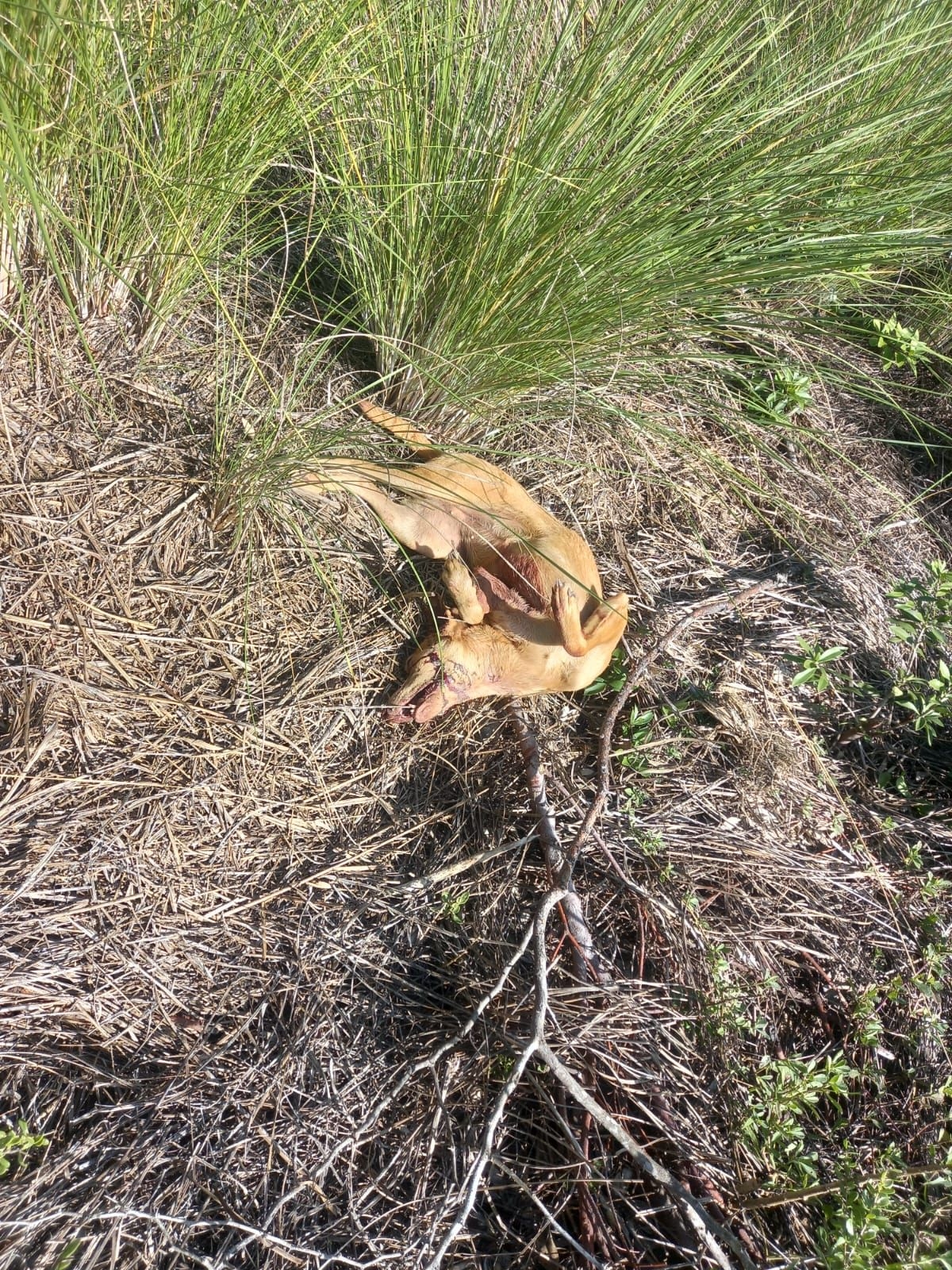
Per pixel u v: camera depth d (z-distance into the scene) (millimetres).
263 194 2240
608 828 1895
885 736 2242
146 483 1918
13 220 1604
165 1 1802
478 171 2004
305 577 1956
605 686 2057
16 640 1712
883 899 2018
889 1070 1869
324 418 1978
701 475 2420
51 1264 1343
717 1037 1724
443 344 2113
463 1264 1493
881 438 2672
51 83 1643
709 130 1979
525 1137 1626
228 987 1608
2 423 1856
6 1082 1456
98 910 1582
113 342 2027
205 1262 1377
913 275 2857
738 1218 1601
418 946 1729
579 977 1734
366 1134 1559
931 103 2203
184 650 1815
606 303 2010
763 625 2279
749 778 2039
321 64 1852
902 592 2201
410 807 1852
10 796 1599
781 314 2377
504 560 1936
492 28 2004
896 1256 1607
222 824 1713
